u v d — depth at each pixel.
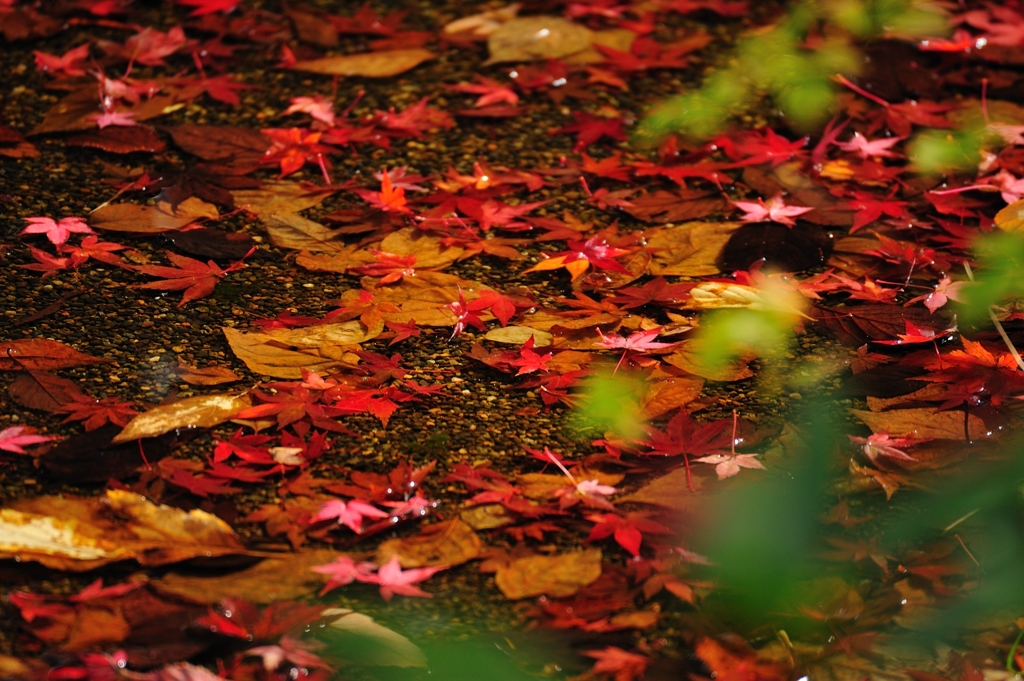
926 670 3.72
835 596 3.76
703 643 3.73
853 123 4.21
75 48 4.29
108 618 3.72
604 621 3.74
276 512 3.80
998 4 4.40
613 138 4.19
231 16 4.35
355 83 4.26
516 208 4.07
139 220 4.05
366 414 3.88
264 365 3.90
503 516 3.80
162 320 3.95
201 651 3.71
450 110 4.22
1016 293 3.97
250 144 4.15
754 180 4.12
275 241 4.04
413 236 4.05
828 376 3.92
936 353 3.93
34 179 4.09
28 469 3.82
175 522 3.78
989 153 4.14
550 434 3.87
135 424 3.84
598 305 3.96
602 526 3.78
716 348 3.94
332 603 3.75
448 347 3.94
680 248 4.04
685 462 3.83
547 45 4.32
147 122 4.18
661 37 4.36
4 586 3.74
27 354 3.90
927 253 4.03
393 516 3.79
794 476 3.83
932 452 3.85
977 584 3.77
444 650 3.72
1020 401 3.89
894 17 4.36
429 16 4.38
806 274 4.02
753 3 4.42
